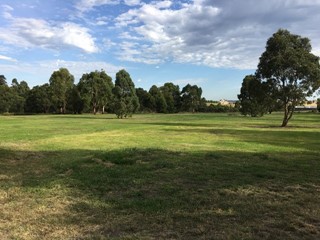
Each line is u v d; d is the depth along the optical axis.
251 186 9.21
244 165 12.38
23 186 9.20
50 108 118.00
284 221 6.44
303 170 11.60
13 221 6.47
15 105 118.88
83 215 6.82
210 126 42.19
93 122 50.12
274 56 42.25
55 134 27.30
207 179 10.05
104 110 111.50
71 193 8.48
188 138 24.62
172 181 9.77
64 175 10.70
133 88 74.19
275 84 43.44
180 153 15.38
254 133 30.42
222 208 7.25
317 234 5.84
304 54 41.78
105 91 103.81
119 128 36.28
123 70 73.56
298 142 22.16
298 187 9.16
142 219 6.54
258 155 15.07
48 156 14.98
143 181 9.72
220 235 5.71
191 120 61.62
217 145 19.66
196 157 14.19
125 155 14.12
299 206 7.47
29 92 120.19
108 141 21.88
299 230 6.01
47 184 9.40
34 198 8.05
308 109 141.12
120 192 8.63
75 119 61.94
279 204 7.58
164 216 6.70
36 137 24.09
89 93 104.19
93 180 9.84
